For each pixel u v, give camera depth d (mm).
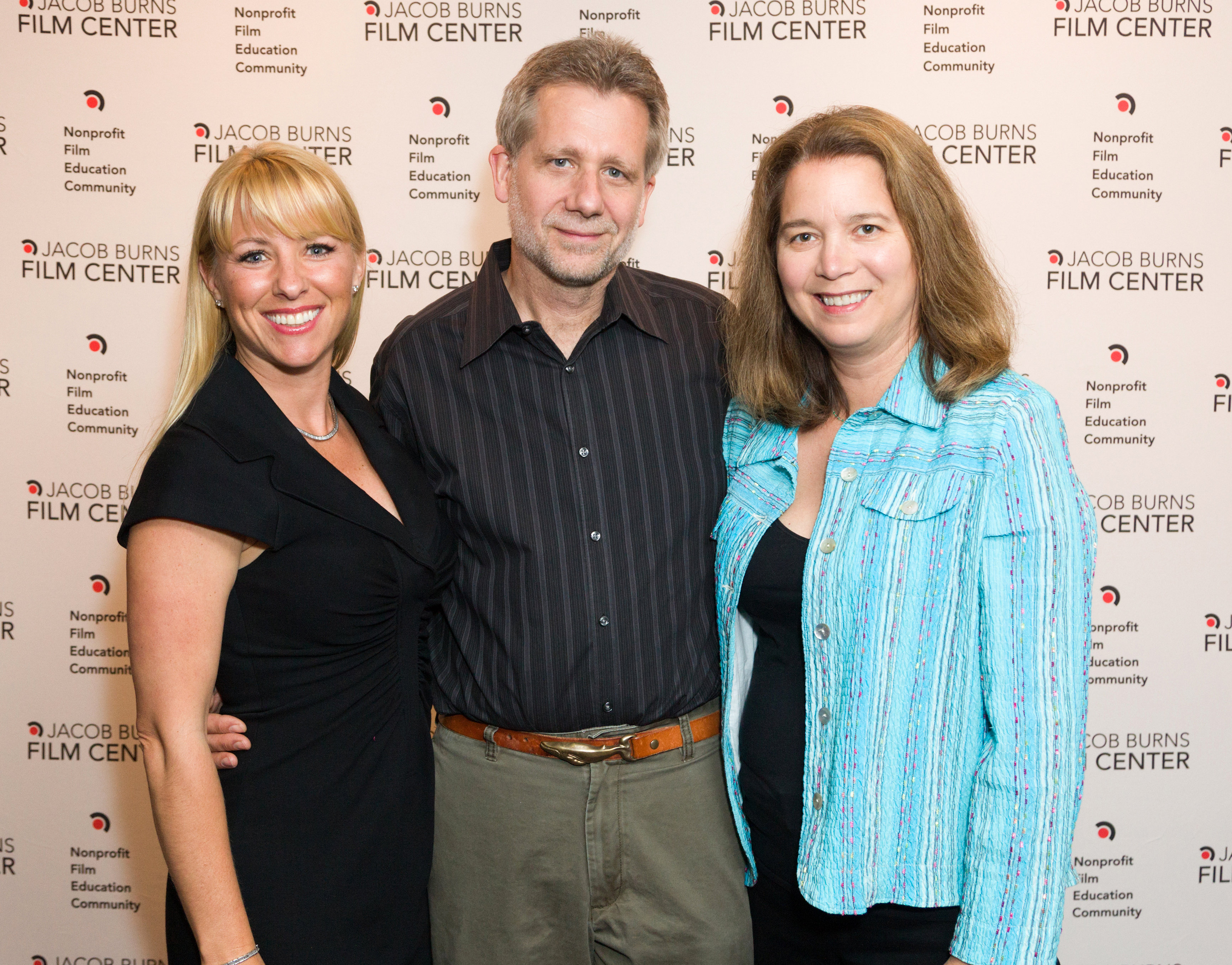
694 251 2271
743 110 2232
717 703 1634
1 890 2402
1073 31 2207
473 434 1586
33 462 2305
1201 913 2373
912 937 1321
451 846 1622
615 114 1472
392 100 2234
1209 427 2291
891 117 1334
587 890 1570
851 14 2203
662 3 2209
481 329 1602
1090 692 2346
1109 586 2326
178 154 2234
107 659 2348
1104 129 2227
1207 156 2232
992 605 1198
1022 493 1195
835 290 1312
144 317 2271
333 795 1360
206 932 1235
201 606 1231
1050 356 2279
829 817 1315
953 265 1311
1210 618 2328
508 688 1550
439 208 2264
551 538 1549
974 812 1234
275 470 1296
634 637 1546
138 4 2201
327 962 1356
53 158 2230
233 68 2223
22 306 2268
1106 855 2369
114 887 2395
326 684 1353
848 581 1293
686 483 1607
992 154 2230
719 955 1600
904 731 1271
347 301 1394
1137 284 2262
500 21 2217
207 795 1232
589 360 1604
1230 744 2346
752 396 1511
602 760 1539
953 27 2207
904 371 1355
